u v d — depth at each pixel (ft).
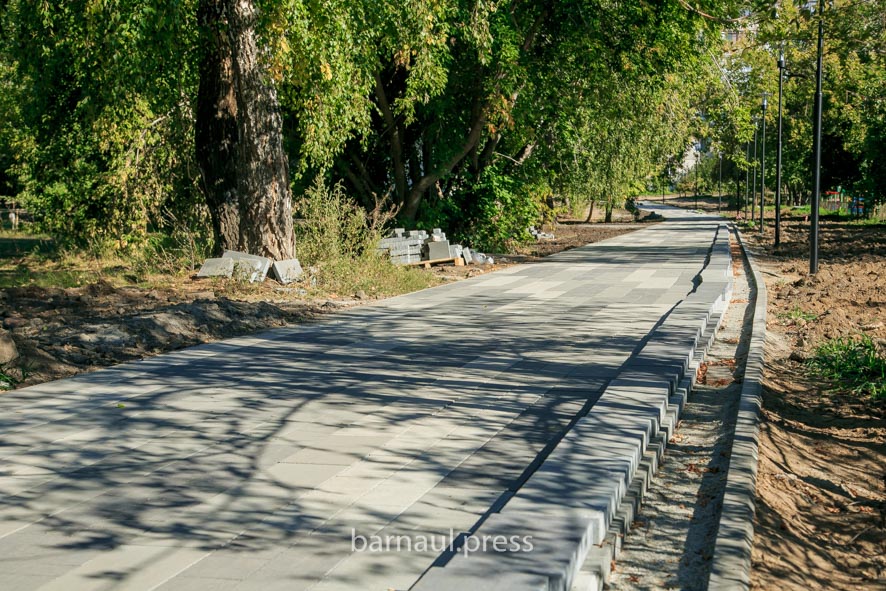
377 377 28.37
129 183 73.26
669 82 104.88
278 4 49.57
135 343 33.65
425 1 56.49
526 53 86.07
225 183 59.57
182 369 29.76
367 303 49.67
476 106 83.20
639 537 15.89
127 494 16.94
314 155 58.85
